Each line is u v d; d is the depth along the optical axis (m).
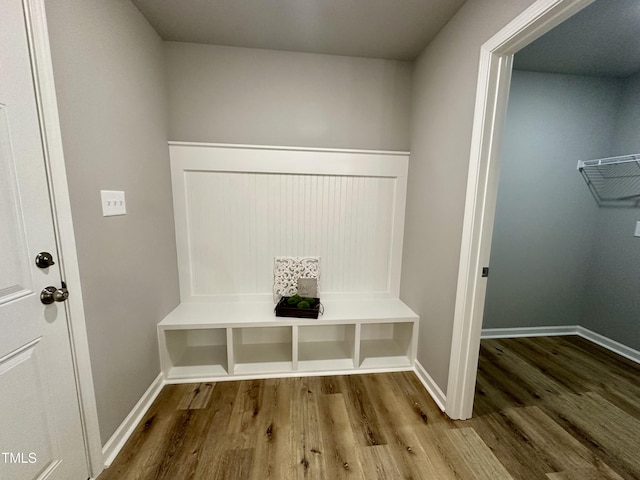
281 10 1.59
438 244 1.75
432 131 1.83
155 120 1.78
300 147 2.09
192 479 1.21
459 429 1.52
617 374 2.06
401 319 2.00
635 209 2.26
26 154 0.93
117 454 1.32
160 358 1.82
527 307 2.60
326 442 1.41
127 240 1.46
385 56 2.08
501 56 1.30
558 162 2.42
